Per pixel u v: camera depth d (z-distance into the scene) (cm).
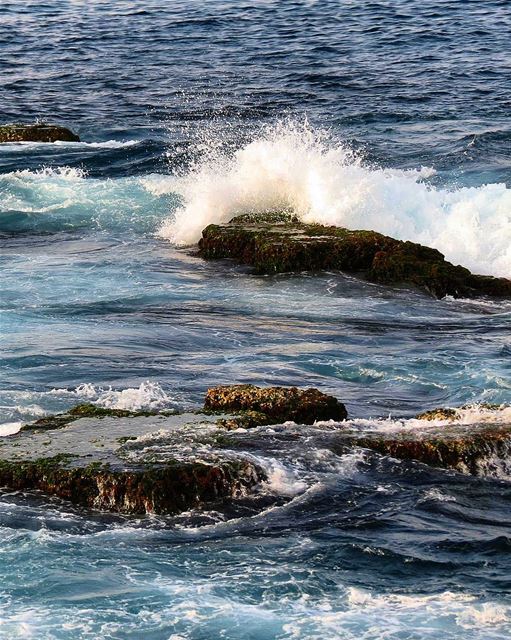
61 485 1508
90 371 2148
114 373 2141
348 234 3117
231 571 1309
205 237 3234
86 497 1497
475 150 4469
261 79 6084
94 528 1427
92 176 4231
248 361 2250
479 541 1398
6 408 1897
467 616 1199
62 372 2138
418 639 1150
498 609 1216
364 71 6172
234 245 3166
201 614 1202
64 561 1325
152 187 3900
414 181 3906
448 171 4197
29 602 1226
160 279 2964
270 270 3031
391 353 2314
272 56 6712
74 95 5888
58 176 4066
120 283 2914
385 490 1531
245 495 1505
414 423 1750
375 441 1644
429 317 2659
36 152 4572
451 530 1428
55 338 2383
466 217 3309
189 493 1491
